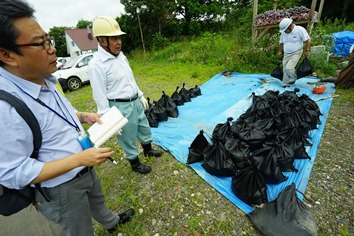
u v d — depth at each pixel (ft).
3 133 2.88
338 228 6.34
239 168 8.78
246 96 17.42
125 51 67.46
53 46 3.49
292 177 8.23
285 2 36.55
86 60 30.89
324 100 14.55
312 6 22.15
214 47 35.01
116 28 6.98
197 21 64.90
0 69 3.13
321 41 22.25
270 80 20.20
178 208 7.62
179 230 6.86
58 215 4.18
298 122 10.68
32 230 7.54
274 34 25.17
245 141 9.77
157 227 7.03
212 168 8.58
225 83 21.26
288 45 16.75
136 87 8.46
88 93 25.73
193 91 18.42
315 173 8.39
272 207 6.45
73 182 4.17
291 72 17.34
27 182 3.14
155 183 8.85
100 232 6.98
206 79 23.97
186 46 44.24
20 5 2.80
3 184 3.13
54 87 3.96
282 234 5.82
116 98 7.78
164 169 9.61
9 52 2.87
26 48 2.91
